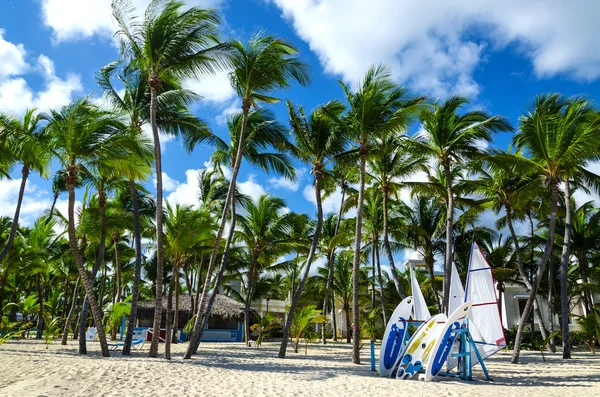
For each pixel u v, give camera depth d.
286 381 10.57
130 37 13.57
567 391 9.97
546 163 16.56
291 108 16.89
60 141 13.16
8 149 15.41
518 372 13.65
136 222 15.57
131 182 15.59
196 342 18.06
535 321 34.41
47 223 27.31
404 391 9.47
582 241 27.14
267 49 14.95
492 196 23.05
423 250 27.62
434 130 18.34
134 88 16.19
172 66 13.91
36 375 9.97
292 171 19.91
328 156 17.69
